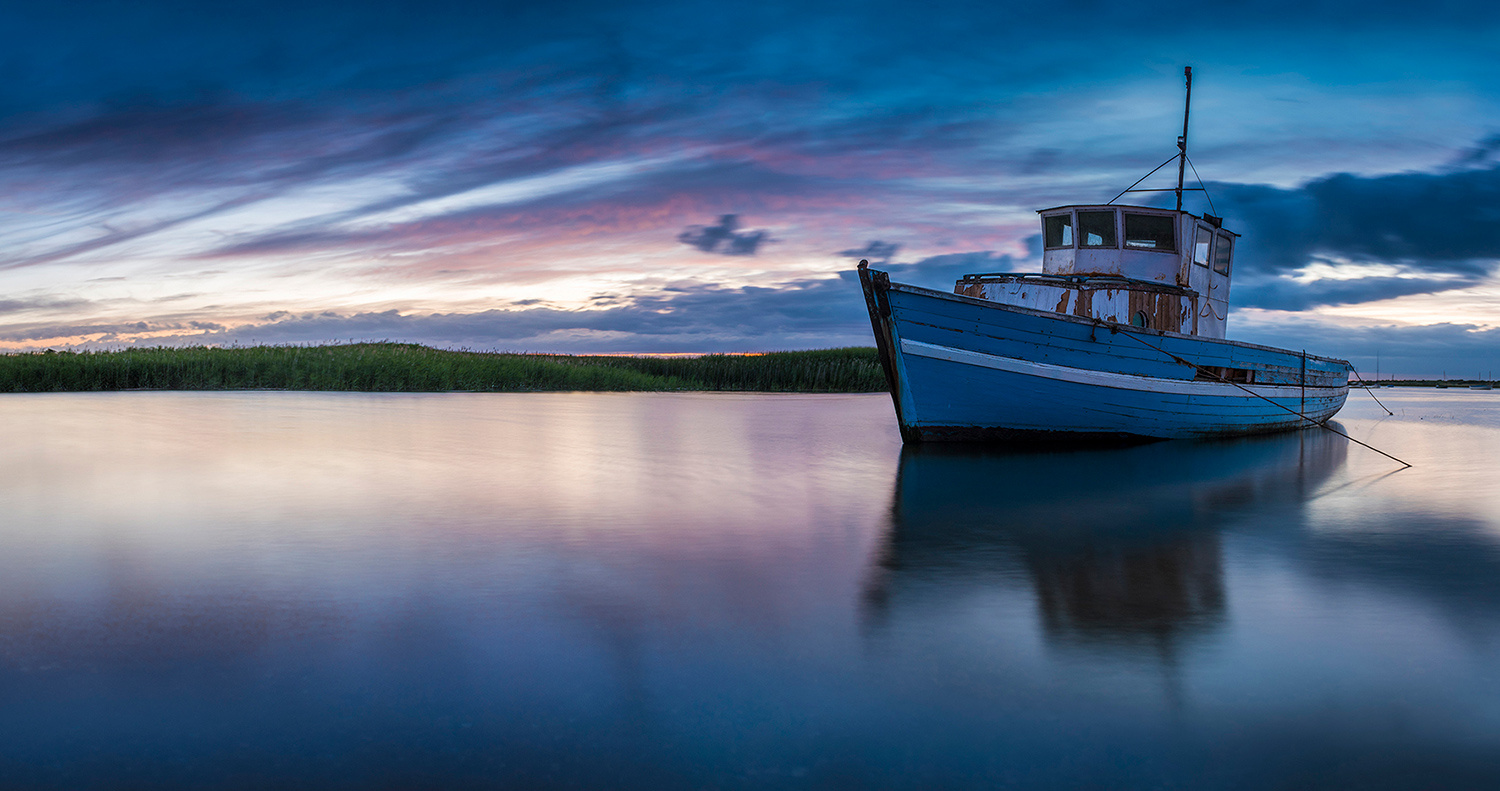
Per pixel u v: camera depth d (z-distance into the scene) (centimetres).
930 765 252
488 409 1875
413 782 241
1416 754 259
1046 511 699
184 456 961
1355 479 938
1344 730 275
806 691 304
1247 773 248
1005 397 1208
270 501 685
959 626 379
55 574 455
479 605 402
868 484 845
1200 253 1417
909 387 1191
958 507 713
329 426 1359
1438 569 495
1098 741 267
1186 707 292
